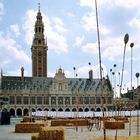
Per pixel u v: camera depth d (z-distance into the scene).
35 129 74.75
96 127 88.94
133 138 37.59
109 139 37.47
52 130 46.59
